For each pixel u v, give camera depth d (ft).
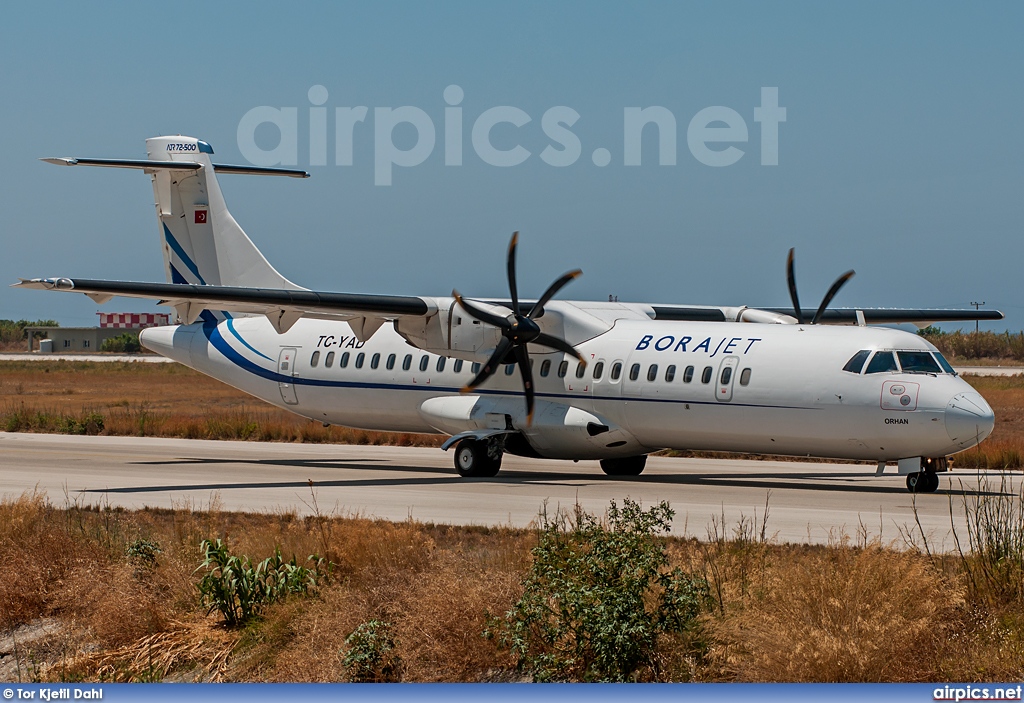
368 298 251.60
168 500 217.97
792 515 192.03
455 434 281.13
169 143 319.27
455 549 157.89
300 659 122.42
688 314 300.20
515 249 250.78
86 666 126.72
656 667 112.78
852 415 225.76
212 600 137.90
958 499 217.15
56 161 285.43
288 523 178.70
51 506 207.92
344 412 302.04
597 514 193.67
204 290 237.25
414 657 119.14
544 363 266.98
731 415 239.50
